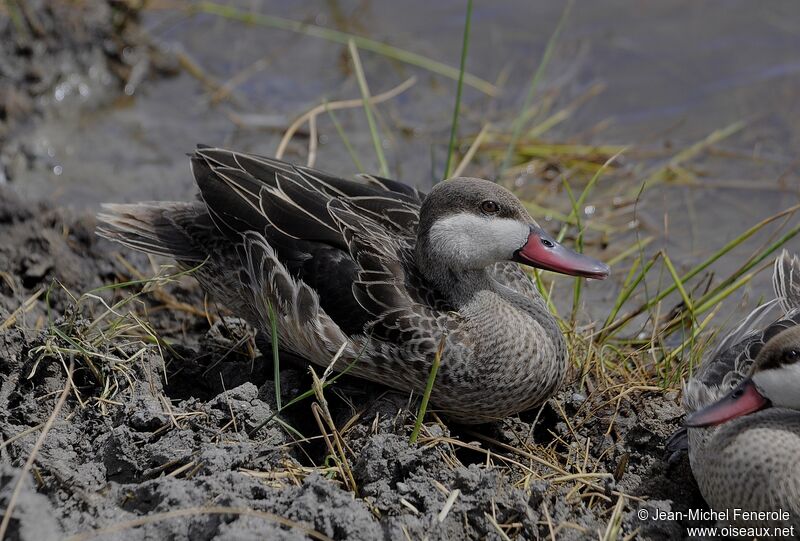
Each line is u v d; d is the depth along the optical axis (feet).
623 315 39.37
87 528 26.63
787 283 33.83
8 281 38.22
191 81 55.47
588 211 46.70
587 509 28.73
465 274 32.60
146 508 27.32
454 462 29.86
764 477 27.17
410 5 60.59
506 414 32.68
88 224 41.63
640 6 59.77
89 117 52.44
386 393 32.60
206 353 35.65
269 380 33.01
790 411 28.71
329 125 52.44
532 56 56.65
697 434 29.37
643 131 51.70
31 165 48.55
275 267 33.12
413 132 51.93
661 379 34.32
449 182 32.89
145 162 49.47
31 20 53.42
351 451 30.04
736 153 49.67
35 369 31.83
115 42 55.47
